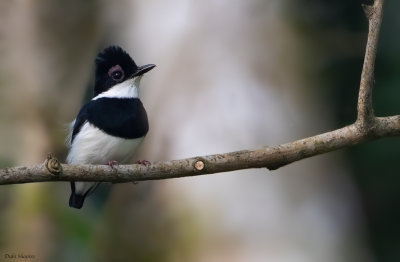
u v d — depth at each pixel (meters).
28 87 13.39
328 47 14.04
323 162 11.73
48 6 13.92
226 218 10.84
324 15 14.13
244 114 11.52
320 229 10.95
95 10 13.95
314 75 12.74
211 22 12.30
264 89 11.78
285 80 12.01
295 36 12.66
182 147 11.40
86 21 13.95
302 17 13.08
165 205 11.33
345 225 11.55
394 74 14.63
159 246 11.18
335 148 7.10
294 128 11.60
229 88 11.71
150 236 11.36
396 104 14.29
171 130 11.59
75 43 14.04
